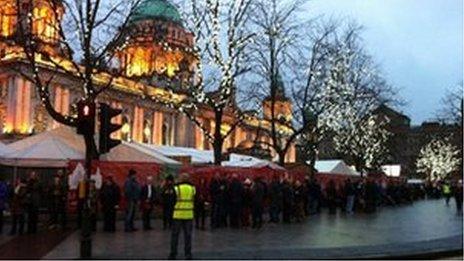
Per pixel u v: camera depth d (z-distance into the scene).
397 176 81.12
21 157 32.16
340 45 55.66
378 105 64.81
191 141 111.56
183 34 46.00
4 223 28.28
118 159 34.50
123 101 95.06
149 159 34.66
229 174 33.81
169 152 45.88
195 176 34.19
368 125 66.44
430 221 33.16
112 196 24.89
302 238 22.81
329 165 55.50
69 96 82.94
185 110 40.75
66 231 24.86
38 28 49.81
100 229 25.97
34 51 35.66
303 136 55.84
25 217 27.47
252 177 37.19
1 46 77.75
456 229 27.78
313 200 38.47
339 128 62.53
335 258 17.11
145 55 53.97
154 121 102.88
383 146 73.44
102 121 17.69
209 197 31.20
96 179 30.77
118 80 92.44
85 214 16.66
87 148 17.53
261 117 53.28
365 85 58.62
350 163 73.00
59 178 26.27
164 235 23.48
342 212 41.38
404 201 60.19
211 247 19.69
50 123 83.88
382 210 45.59
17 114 79.12
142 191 26.09
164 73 55.16
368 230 26.77
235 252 18.11
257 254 17.62
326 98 50.44
